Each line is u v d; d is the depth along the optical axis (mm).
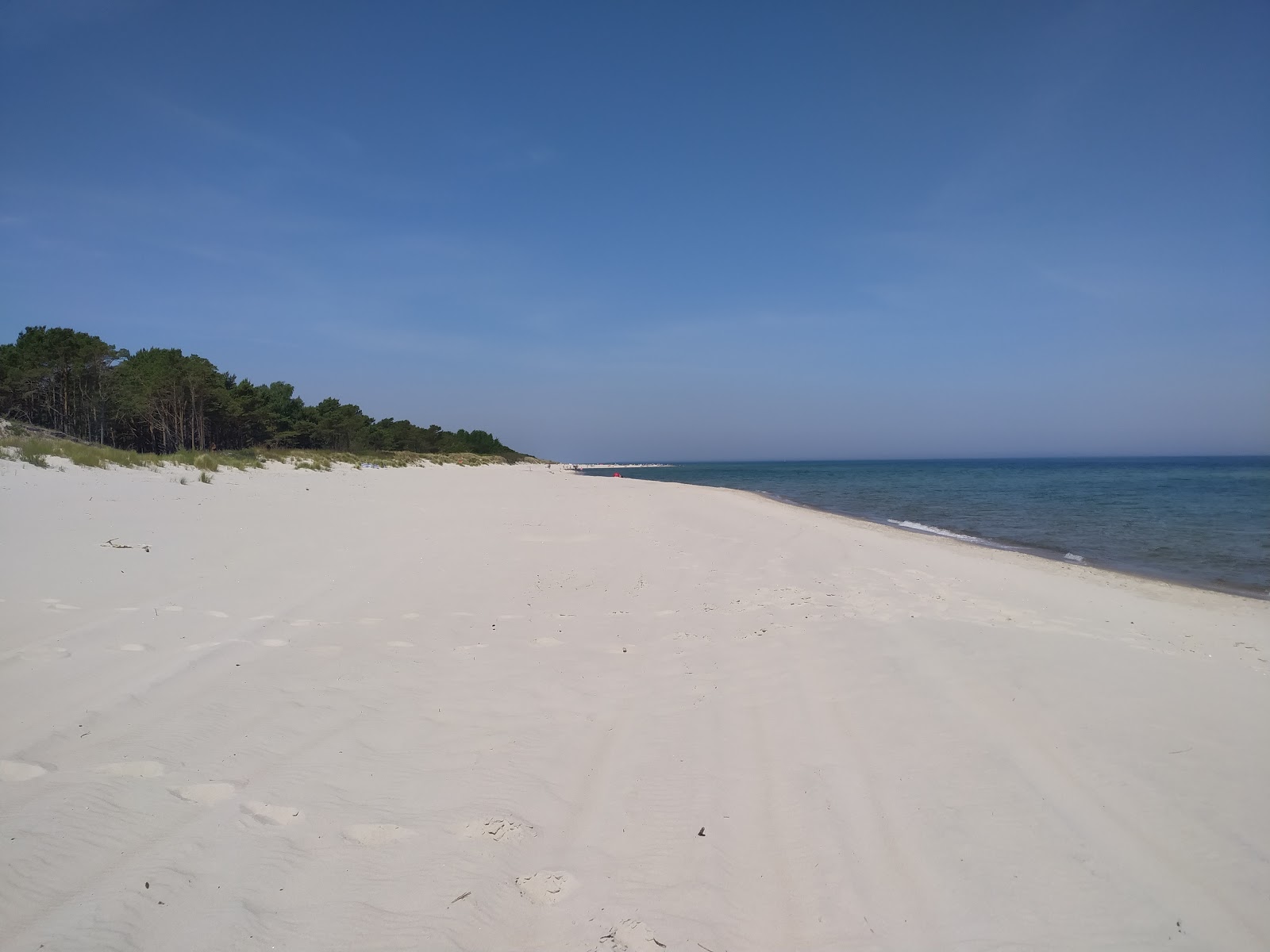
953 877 2955
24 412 31266
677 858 3113
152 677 4820
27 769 3445
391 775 3766
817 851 3152
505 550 11500
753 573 10141
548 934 2582
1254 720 4621
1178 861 3064
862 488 44844
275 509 13633
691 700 5086
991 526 21000
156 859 2830
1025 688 5133
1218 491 39219
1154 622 7949
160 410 34969
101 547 8461
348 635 6297
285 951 2387
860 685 5266
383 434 63125
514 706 4891
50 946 2293
